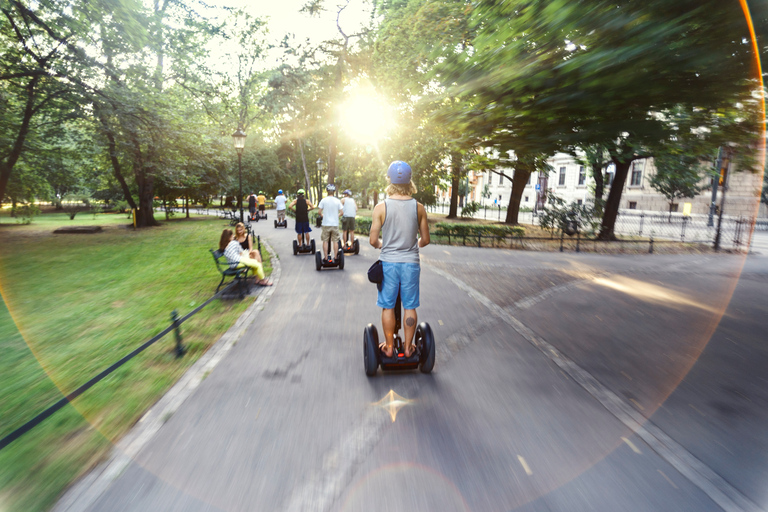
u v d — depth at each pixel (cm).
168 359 495
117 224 3041
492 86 533
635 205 4416
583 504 256
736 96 502
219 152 3375
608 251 1755
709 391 420
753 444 325
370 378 441
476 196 6606
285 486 272
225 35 2172
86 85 1738
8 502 256
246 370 462
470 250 1667
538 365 480
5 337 599
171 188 3247
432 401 390
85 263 1305
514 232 1934
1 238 2055
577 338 583
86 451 311
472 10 611
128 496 262
